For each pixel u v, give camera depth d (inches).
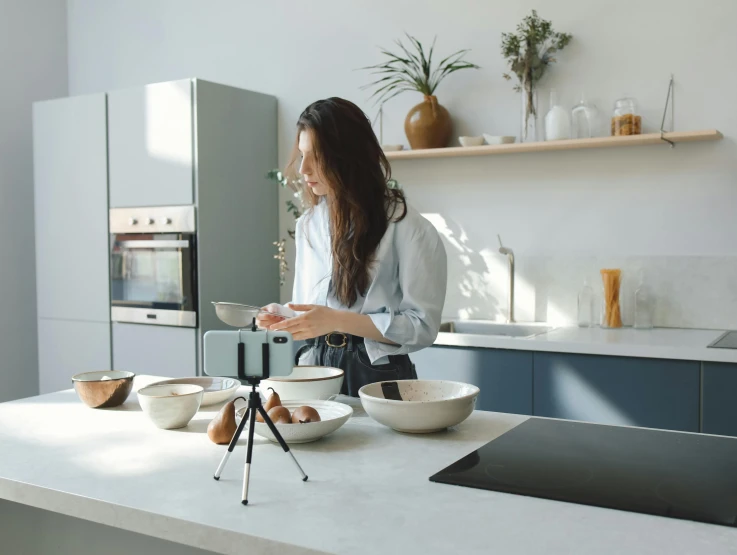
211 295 145.7
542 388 112.2
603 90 129.7
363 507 41.3
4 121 177.2
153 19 178.7
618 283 127.1
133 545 56.4
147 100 147.9
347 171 75.4
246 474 42.5
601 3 129.1
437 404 55.8
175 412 59.7
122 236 153.0
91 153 156.4
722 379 99.7
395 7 148.3
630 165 128.6
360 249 76.6
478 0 139.5
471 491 43.9
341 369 75.9
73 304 161.3
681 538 36.4
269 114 161.0
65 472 48.7
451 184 144.1
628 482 44.7
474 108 140.7
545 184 135.6
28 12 182.1
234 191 151.3
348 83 154.6
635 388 105.4
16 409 68.2
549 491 43.1
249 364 45.9
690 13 122.8
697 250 124.3
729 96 120.7
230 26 168.4
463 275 143.6
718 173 122.1
